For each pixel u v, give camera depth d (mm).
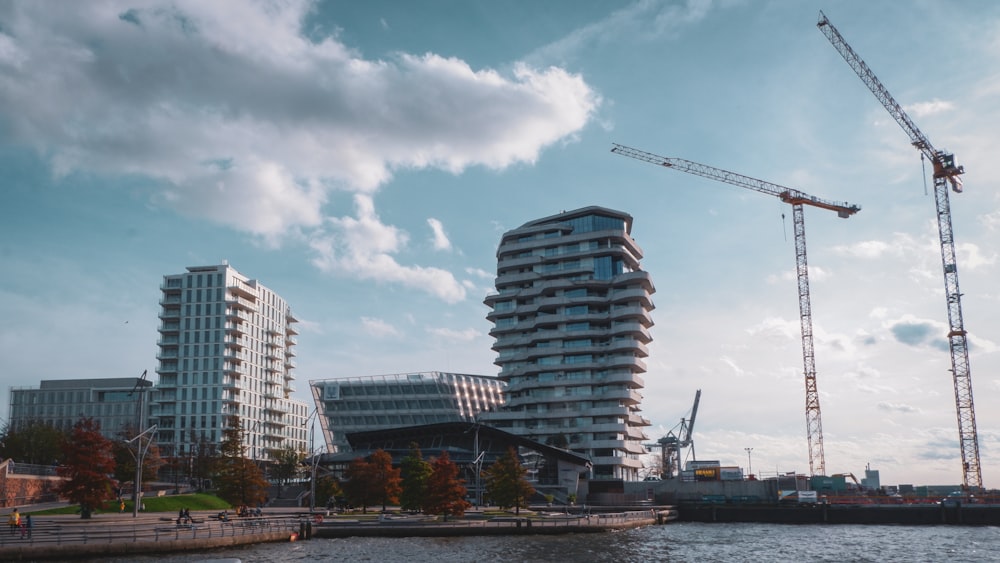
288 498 171500
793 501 174875
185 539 85375
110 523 93125
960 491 198875
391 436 193125
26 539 76500
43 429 175375
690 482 186750
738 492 183500
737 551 100938
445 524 114125
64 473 100250
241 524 99250
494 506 166125
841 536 126875
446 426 185125
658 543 109500
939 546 110375
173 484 172875
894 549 105750
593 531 124625
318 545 97125
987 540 120312
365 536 109125
